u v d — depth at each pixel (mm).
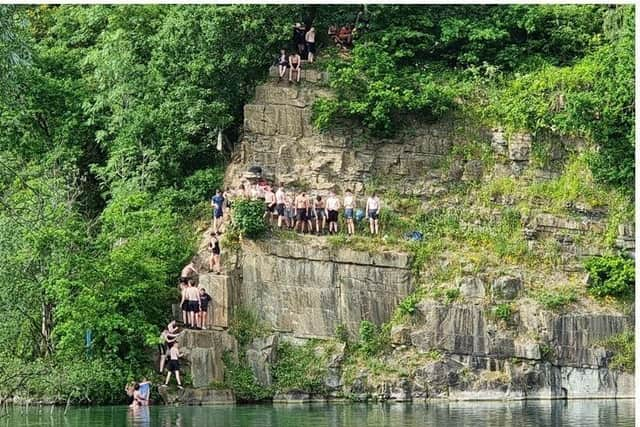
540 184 65562
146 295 60531
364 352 61031
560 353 60250
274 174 66250
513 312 60844
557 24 72000
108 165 69438
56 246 59438
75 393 56094
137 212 63875
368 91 66438
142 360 59375
